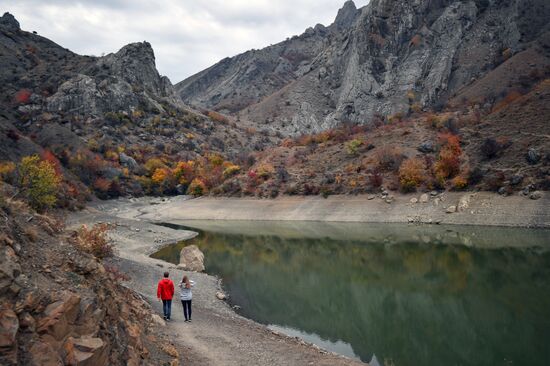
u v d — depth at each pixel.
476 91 124.75
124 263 31.72
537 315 23.59
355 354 19.20
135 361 10.73
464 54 167.25
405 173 70.31
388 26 192.25
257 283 33.38
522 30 156.62
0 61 145.62
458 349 19.53
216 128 169.88
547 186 55.66
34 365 7.64
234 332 18.75
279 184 87.25
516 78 119.00
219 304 25.97
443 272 35.56
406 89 169.50
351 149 88.25
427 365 17.88
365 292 31.05
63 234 13.14
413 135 88.12
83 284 10.53
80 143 113.69
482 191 61.62
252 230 65.56
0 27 170.88
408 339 21.16
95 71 159.25
